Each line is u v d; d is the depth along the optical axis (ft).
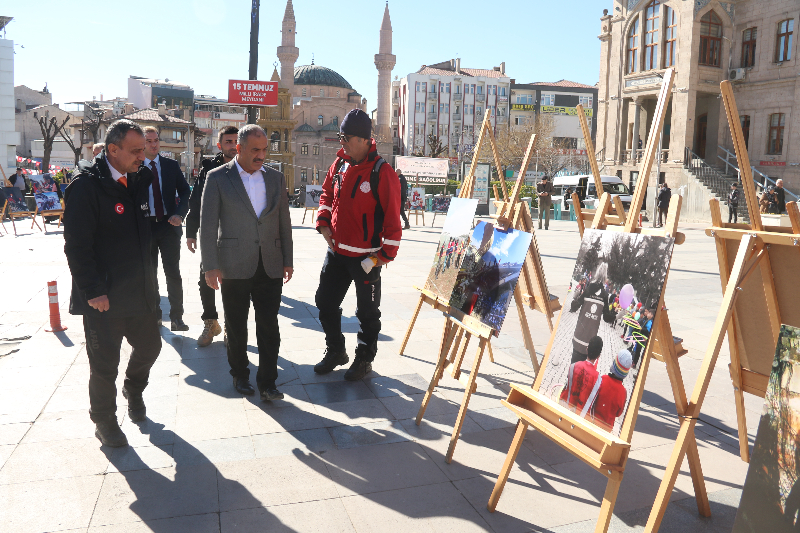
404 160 105.91
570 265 36.01
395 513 8.89
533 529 8.55
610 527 8.59
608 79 115.14
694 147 108.37
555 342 9.39
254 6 51.39
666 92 8.40
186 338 18.21
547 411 8.89
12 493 9.26
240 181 12.94
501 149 200.95
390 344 18.01
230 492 9.41
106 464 10.28
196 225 17.57
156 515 8.72
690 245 51.75
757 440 6.47
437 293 13.82
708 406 13.47
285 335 18.76
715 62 100.32
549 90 293.84
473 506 9.15
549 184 71.00
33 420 12.03
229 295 13.16
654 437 11.82
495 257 11.68
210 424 12.00
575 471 10.37
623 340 7.88
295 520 8.65
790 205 8.63
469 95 290.76
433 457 10.78
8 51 98.37
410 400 13.55
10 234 51.21
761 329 9.94
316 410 12.83
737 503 9.32
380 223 14.21
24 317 20.42
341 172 14.60
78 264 10.14
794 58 90.02
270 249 13.03
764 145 94.99
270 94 85.81
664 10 101.65
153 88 254.68
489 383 14.79
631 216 8.64
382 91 252.42
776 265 9.34
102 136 193.67
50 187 73.67
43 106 233.55
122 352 16.65
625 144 113.39
